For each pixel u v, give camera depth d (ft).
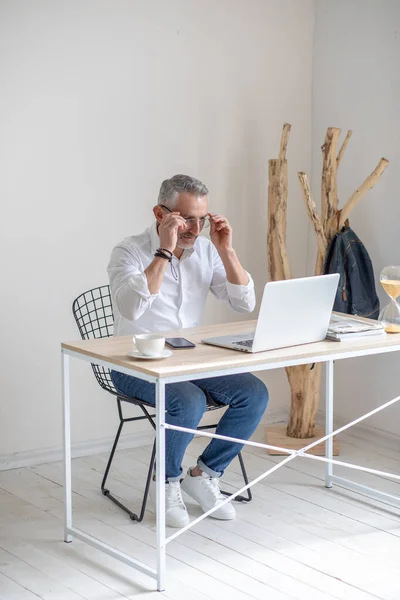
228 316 14.26
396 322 10.16
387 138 13.20
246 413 10.17
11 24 11.62
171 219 9.57
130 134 12.83
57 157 12.21
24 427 12.42
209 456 10.50
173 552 9.55
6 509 10.82
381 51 13.21
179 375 8.24
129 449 13.28
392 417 13.46
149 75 12.91
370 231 13.60
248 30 13.82
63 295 12.51
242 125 13.94
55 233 12.33
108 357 8.77
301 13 14.34
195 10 13.25
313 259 14.78
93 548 9.66
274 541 9.86
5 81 11.66
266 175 14.32
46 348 12.47
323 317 9.43
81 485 11.69
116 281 10.03
